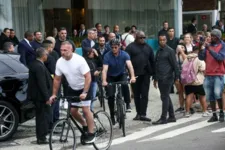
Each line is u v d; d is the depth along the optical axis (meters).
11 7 17.61
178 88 12.74
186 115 12.36
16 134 10.66
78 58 8.12
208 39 12.85
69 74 8.16
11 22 17.52
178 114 12.77
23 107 10.05
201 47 12.13
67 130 8.23
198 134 10.23
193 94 12.68
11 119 9.94
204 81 11.55
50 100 8.35
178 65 11.81
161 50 11.35
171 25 24.23
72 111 8.37
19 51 12.22
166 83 11.34
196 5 30.06
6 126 9.92
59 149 8.15
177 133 10.42
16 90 9.98
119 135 10.34
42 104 9.49
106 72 10.62
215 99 11.49
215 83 11.29
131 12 22.44
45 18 19.03
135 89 11.90
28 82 9.56
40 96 9.41
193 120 11.92
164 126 11.25
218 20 27.56
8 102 9.85
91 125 8.43
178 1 24.38
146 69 11.77
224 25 29.00
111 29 21.58
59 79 8.36
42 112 9.55
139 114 11.98
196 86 12.20
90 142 8.46
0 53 10.38
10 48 11.44
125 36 17.14
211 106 11.60
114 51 10.54
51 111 9.78
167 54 11.24
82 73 8.11
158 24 23.61
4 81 9.84
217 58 11.12
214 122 11.54
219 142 9.35
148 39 23.02
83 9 20.53
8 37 15.50
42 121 9.59
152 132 10.61
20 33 18.05
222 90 11.44
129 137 10.15
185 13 30.44
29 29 18.36
